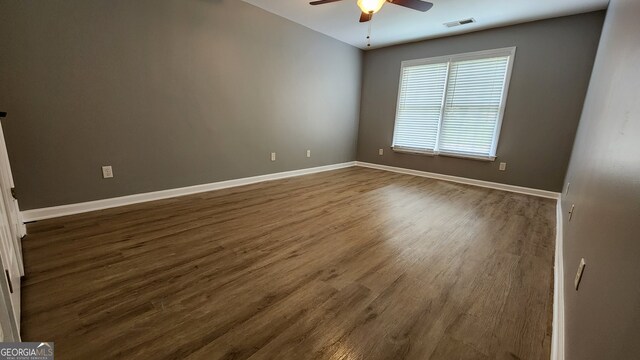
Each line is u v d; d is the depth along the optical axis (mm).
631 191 749
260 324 1316
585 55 3469
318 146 5094
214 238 2201
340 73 5141
